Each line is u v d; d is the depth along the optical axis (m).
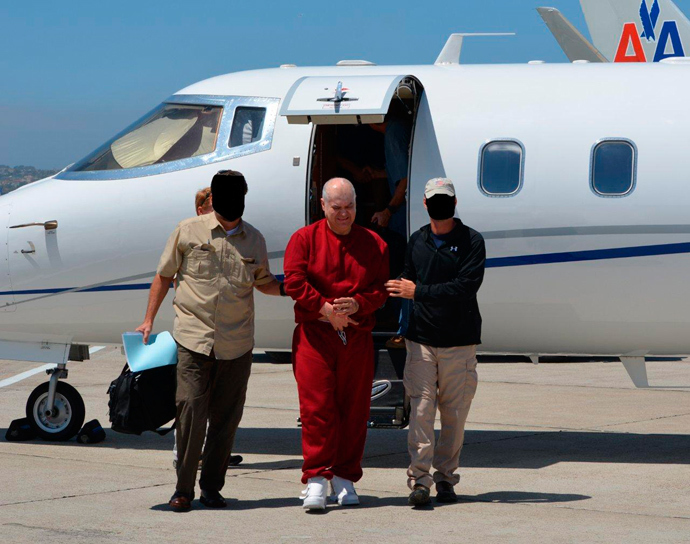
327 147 16.42
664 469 14.84
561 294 15.31
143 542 10.24
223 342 11.53
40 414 17.03
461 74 16.09
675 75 15.66
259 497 12.65
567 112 15.40
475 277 11.74
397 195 15.88
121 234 15.87
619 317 15.38
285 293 11.96
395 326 16.00
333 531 10.80
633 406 22.77
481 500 12.56
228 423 11.92
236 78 16.66
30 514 11.51
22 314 16.36
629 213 14.99
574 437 18.08
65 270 16.03
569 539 10.48
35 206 16.23
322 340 11.77
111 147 16.59
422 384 11.94
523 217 15.19
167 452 16.02
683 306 15.20
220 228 11.62
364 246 11.84
